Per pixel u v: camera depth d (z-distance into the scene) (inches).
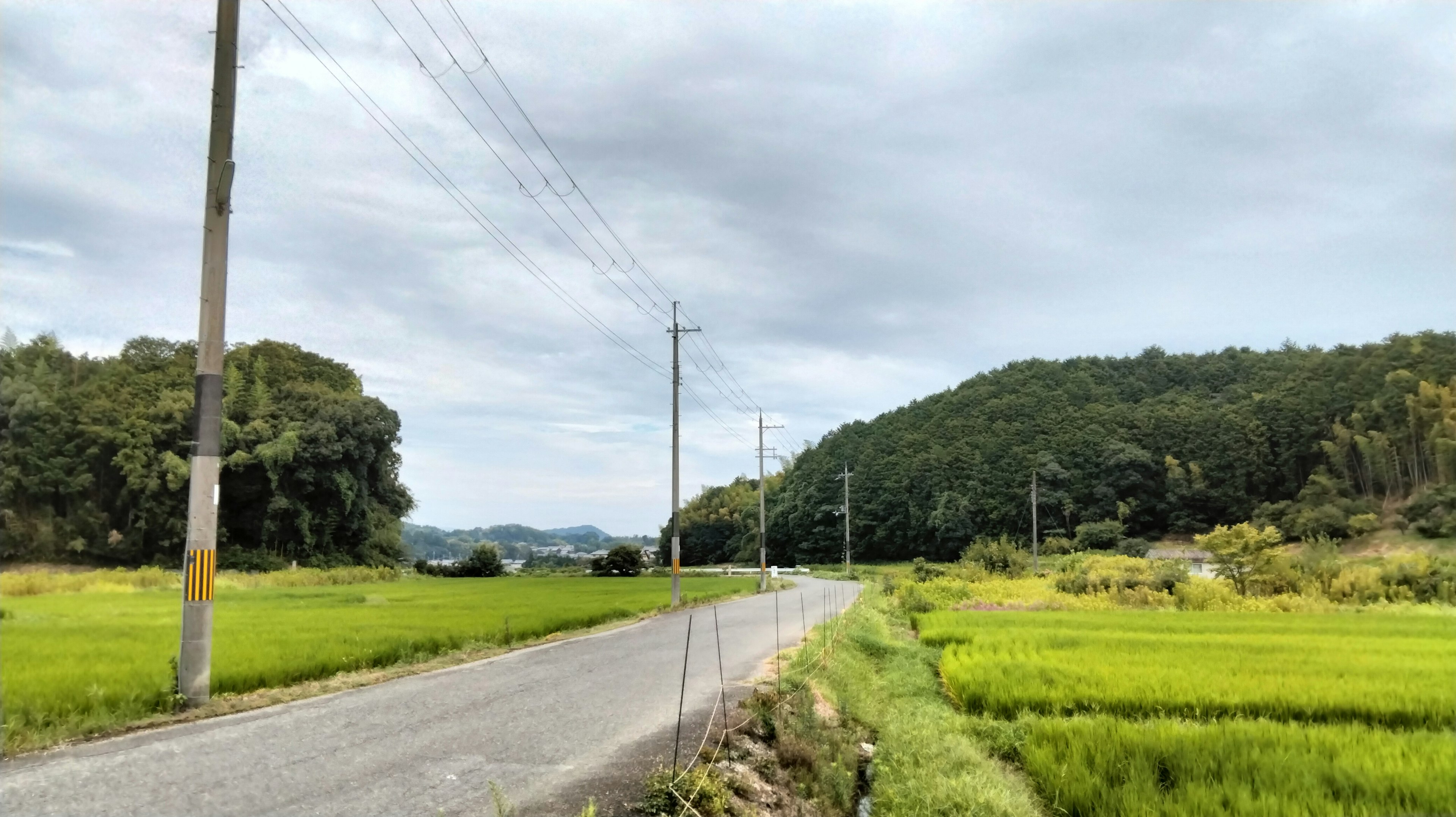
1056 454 3991.1
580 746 341.7
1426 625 1014.4
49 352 2504.9
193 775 281.6
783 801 328.2
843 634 861.2
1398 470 3275.1
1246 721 454.9
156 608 1015.0
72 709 358.6
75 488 2432.3
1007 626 1013.8
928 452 4333.2
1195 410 4057.6
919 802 357.1
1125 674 583.5
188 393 2765.7
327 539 3080.7
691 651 698.2
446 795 266.8
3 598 1314.0
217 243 428.1
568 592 1726.1
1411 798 316.5
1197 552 3211.1
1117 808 337.7
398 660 588.1
